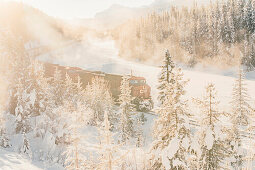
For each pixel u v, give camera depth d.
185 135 10.25
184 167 10.18
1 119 23.42
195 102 11.04
